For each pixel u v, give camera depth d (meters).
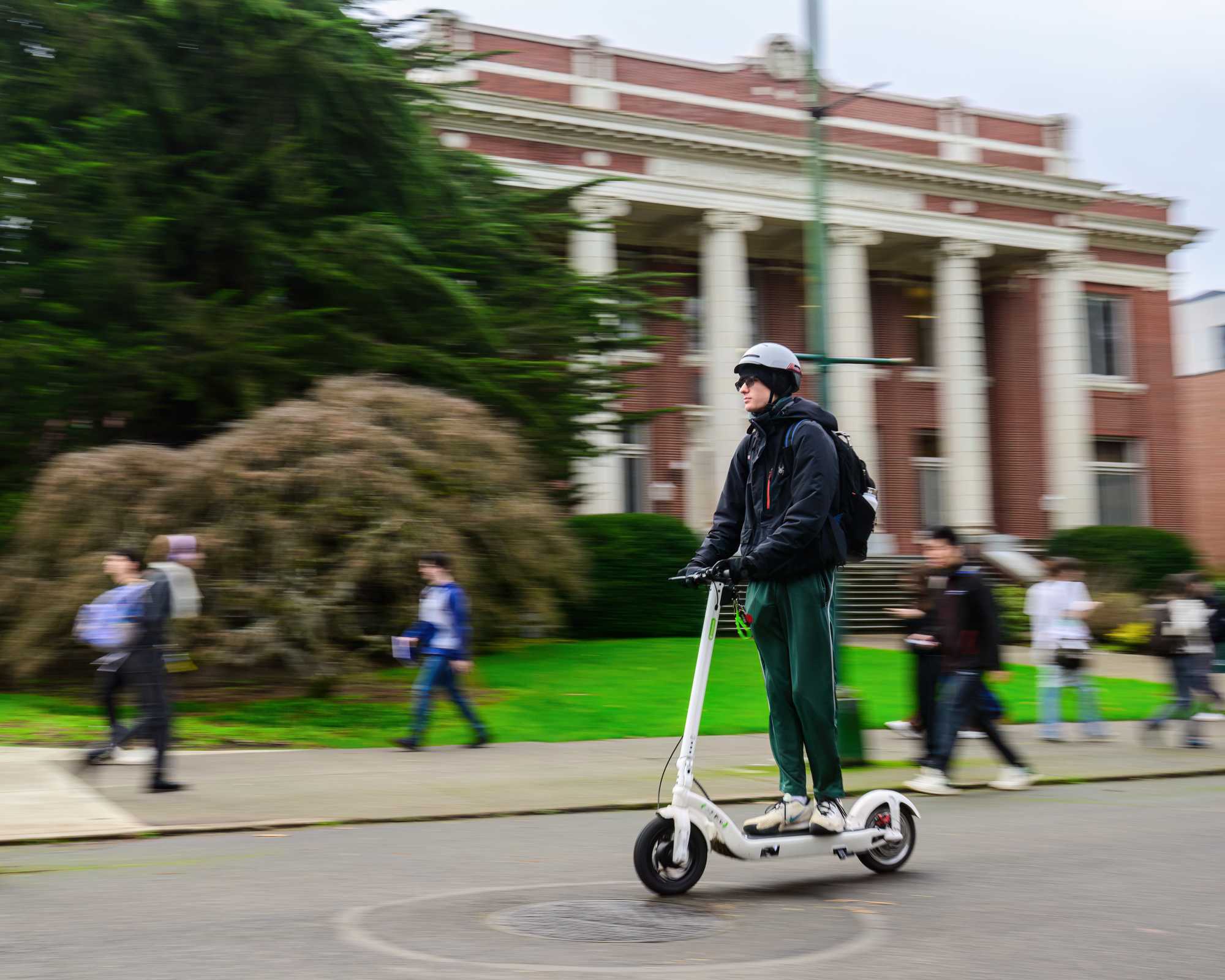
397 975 4.09
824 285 11.37
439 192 19.41
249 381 15.71
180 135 16.89
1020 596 25.91
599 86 29.08
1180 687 12.89
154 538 13.52
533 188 27.66
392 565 13.52
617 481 29.55
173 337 15.72
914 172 32.00
